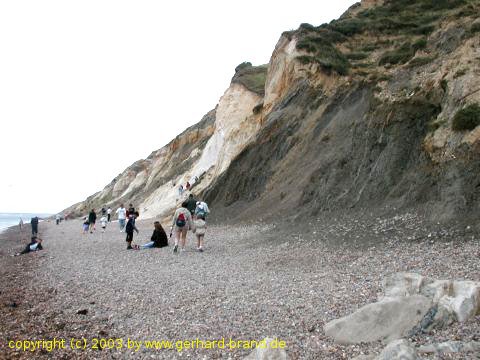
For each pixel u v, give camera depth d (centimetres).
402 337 720
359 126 2109
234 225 2555
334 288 1022
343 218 1783
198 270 1406
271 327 830
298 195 2362
